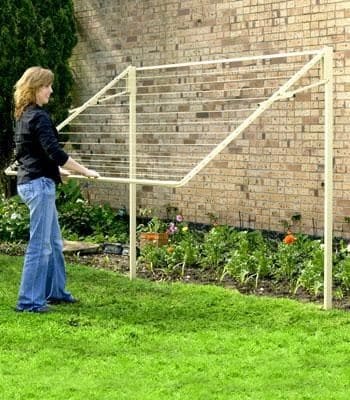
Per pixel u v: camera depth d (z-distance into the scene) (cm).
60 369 568
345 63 1020
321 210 1056
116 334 654
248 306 742
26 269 733
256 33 1117
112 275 888
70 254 1018
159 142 1253
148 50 1267
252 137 1130
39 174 729
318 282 791
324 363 576
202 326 680
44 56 1221
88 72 1377
